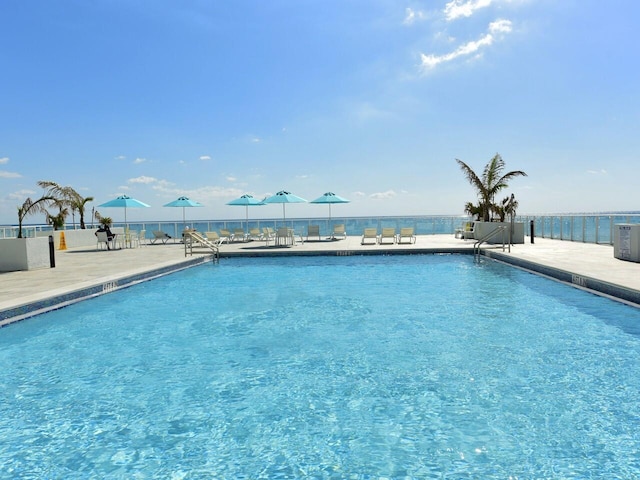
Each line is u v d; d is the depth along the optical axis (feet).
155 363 15.31
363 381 13.32
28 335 19.01
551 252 40.16
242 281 32.71
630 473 8.34
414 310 22.66
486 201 63.26
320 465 8.85
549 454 9.07
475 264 40.14
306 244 57.98
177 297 26.81
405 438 9.88
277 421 10.85
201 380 13.67
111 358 15.94
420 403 11.70
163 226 74.84
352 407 11.55
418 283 30.73
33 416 11.38
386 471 8.56
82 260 41.06
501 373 13.78
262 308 23.65
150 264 36.17
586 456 8.97
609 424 10.34
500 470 8.51
